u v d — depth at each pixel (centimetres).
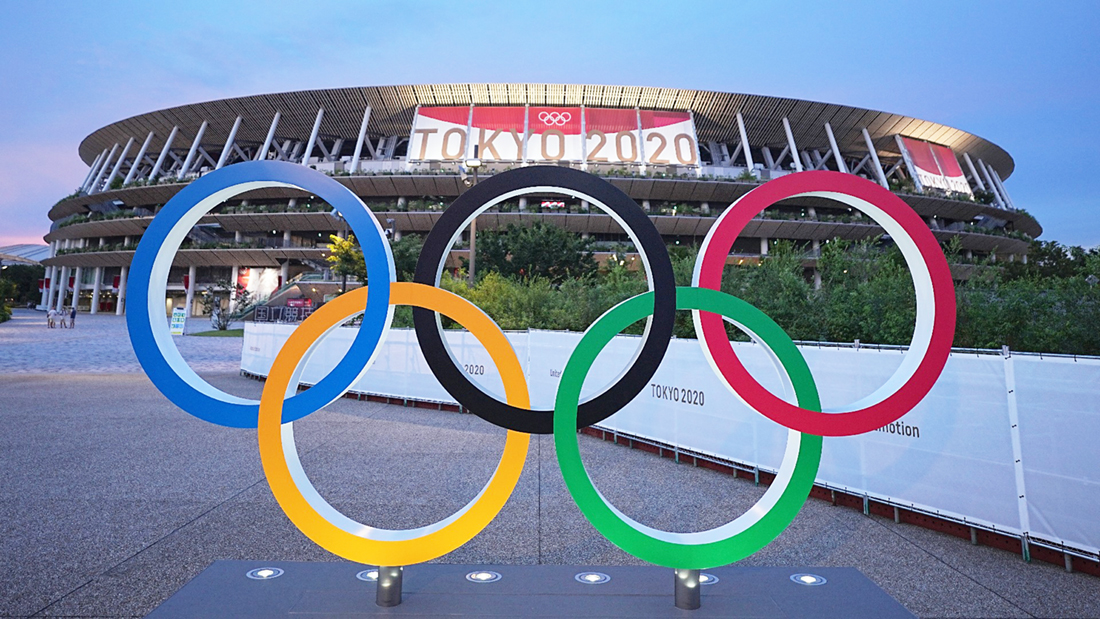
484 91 5084
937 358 327
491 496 314
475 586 337
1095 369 376
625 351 791
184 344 2625
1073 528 380
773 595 331
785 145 5709
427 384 1123
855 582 351
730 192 4778
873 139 5572
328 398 314
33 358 1869
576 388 315
